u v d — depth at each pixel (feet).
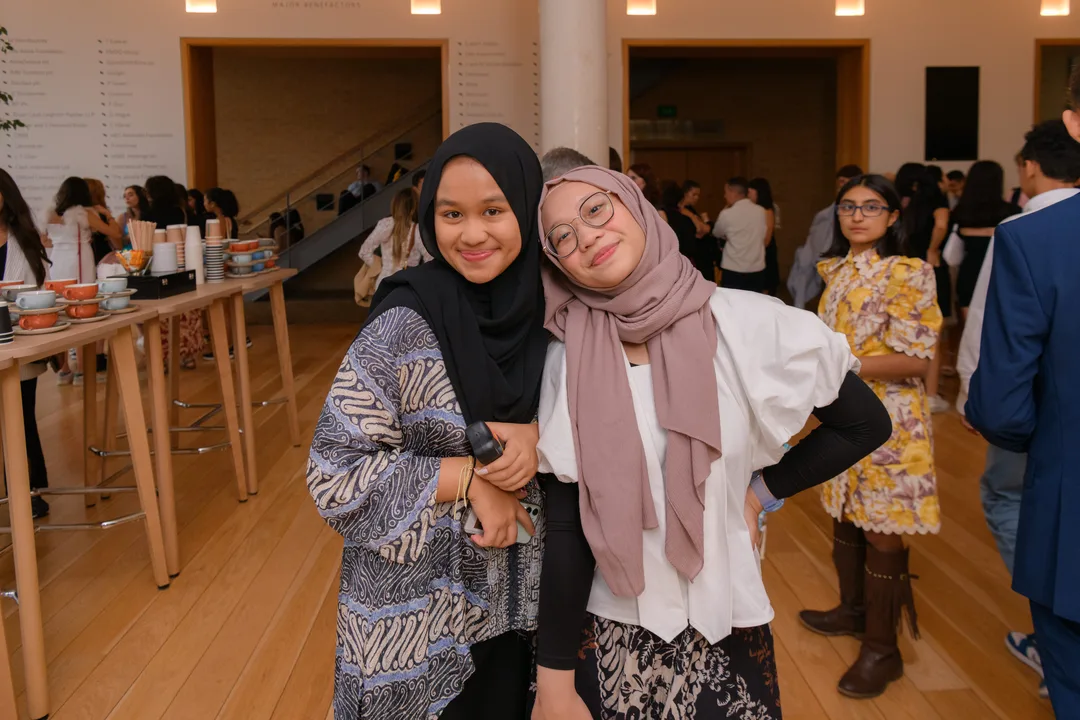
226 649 8.93
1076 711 5.13
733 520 4.26
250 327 32.53
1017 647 8.63
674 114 39.83
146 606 9.91
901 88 29.84
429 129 40.57
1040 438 5.24
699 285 4.25
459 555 4.38
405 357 4.28
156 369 10.55
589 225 4.04
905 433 7.80
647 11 29.32
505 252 4.24
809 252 19.90
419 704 4.30
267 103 40.29
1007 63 29.84
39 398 20.18
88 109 28.37
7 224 11.73
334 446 4.17
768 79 39.68
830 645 8.89
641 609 4.19
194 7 28.35
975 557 11.22
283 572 10.81
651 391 4.19
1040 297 5.07
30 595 7.64
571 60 20.26
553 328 4.38
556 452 4.09
